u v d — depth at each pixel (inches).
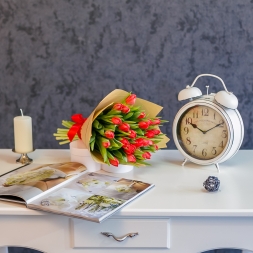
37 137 70.5
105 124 48.6
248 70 65.9
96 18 65.5
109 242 43.9
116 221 43.3
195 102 51.0
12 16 65.9
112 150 48.7
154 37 65.6
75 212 40.4
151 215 42.3
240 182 48.3
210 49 65.5
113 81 67.6
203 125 51.4
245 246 43.8
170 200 44.0
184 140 52.9
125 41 66.0
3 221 43.6
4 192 43.6
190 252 44.1
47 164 52.4
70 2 65.2
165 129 69.1
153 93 67.7
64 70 67.6
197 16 64.5
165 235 43.5
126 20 65.3
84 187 46.1
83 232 43.7
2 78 68.2
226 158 51.1
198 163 52.1
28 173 48.8
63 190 45.1
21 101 69.1
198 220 43.3
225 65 65.9
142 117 49.1
